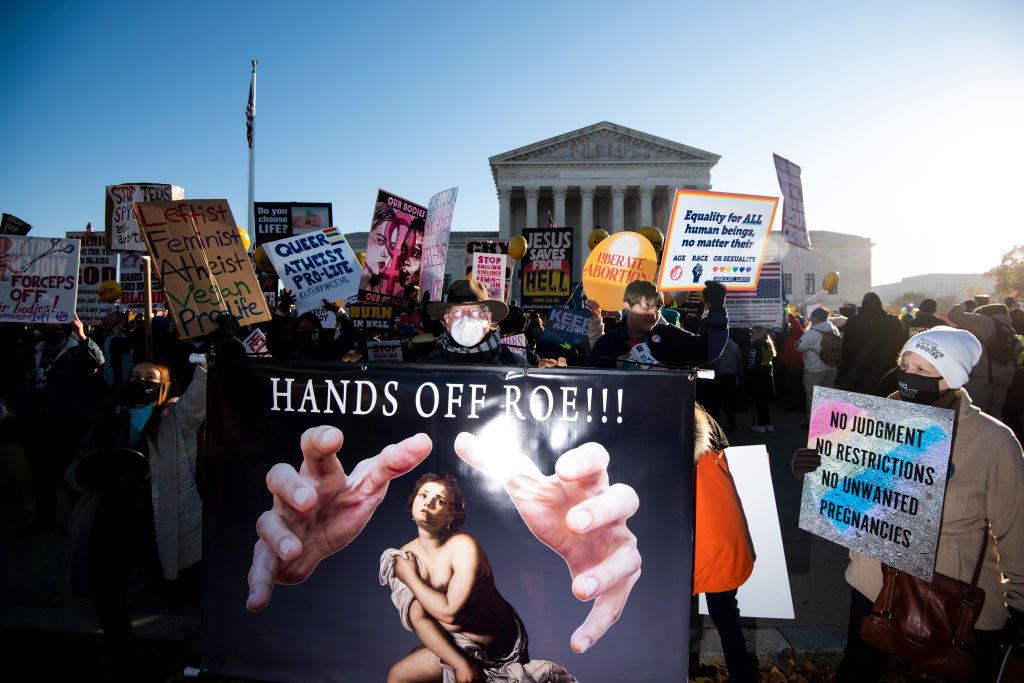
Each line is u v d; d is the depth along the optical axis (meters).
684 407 2.58
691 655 3.41
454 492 2.67
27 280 6.12
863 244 60.91
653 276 5.24
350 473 2.72
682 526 2.57
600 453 2.61
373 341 7.20
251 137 23.14
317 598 2.72
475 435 2.66
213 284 3.94
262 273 9.23
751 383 9.93
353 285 6.33
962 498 2.32
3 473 5.05
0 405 5.12
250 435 2.79
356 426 2.72
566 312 6.99
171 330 6.17
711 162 56.53
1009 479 2.24
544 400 2.63
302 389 2.75
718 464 2.85
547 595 2.61
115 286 8.59
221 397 2.81
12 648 3.57
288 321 5.91
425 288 6.18
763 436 9.45
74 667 3.41
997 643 2.38
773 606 3.34
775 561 3.38
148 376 3.34
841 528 2.56
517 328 5.88
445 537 2.66
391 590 2.68
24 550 5.10
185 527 3.32
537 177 57.38
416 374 2.70
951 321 6.91
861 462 2.52
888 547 2.40
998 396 6.63
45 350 6.23
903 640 2.33
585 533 2.60
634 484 2.59
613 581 2.58
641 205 57.66
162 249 3.85
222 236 3.96
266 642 2.74
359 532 2.71
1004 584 2.30
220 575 2.78
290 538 2.74
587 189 57.38
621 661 2.57
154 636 3.67
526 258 10.17
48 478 5.65
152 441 3.34
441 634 2.64
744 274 4.26
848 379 8.39
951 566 2.32
